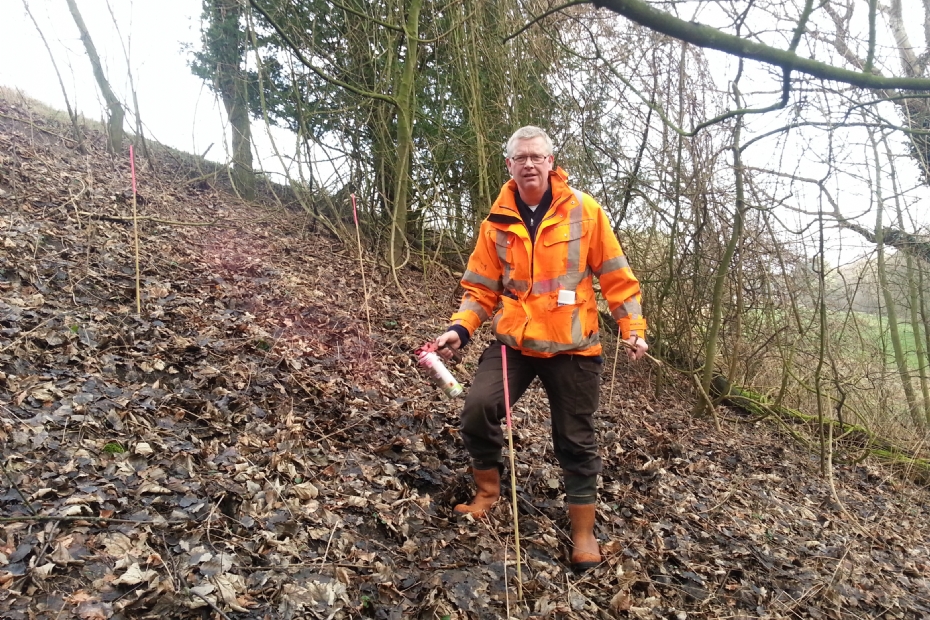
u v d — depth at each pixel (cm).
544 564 265
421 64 834
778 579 317
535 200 272
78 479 239
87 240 503
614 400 600
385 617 216
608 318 742
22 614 173
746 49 211
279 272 596
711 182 596
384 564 241
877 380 677
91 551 204
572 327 266
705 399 624
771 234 555
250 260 609
